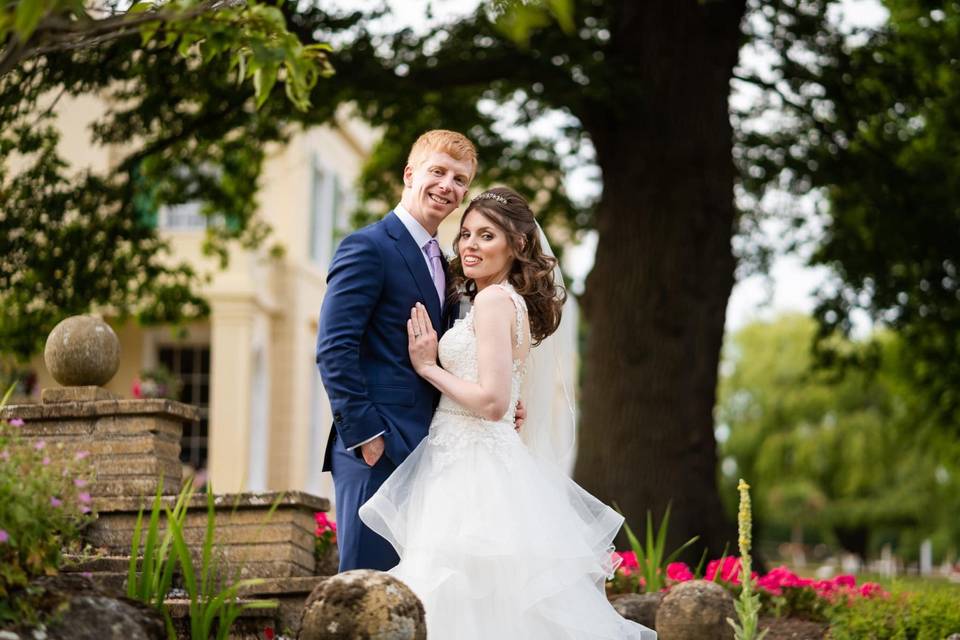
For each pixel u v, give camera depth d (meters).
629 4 9.86
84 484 3.63
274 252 12.90
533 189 12.98
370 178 13.21
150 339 17.00
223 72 8.98
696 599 4.59
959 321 12.79
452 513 3.84
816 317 13.36
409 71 9.54
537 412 4.43
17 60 2.77
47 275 9.27
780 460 31.45
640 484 9.18
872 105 11.41
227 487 15.54
